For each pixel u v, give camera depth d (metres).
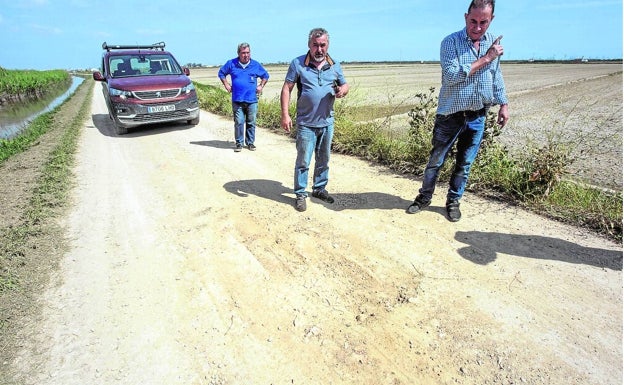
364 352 2.33
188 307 2.75
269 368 2.23
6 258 3.36
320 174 4.48
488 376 2.14
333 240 3.63
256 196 4.76
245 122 7.10
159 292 2.92
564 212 3.97
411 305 2.72
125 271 3.20
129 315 2.68
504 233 3.64
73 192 5.01
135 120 8.71
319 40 3.72
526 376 2.13
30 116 15.41
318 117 4.02
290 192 4.90
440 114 3.67
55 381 2.16
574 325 2.48
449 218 3.97
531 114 12.45
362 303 2.76
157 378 2.17
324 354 2.32
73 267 3.25
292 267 3.22
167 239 3.72
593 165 6.30
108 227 3.99
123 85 8.66
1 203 4.64
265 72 7.02
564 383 2.08
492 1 3.15
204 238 3.73
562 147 4.51
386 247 3.48
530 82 30.92
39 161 6.57
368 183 5.13
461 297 2.78
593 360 2.22
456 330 2.48
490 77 3.47
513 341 2.38
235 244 3.60
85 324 2.59
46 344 2.42
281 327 2.55
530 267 3.10
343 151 6.79
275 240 3.66
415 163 5.59
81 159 6.72
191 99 9.36
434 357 2.28
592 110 13.15
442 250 3.39
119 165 6.30
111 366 2.25
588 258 3.20
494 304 2.70
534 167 4.38
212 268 3.23
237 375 2.18
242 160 6.45
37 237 3.76
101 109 15.15
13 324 2.59
